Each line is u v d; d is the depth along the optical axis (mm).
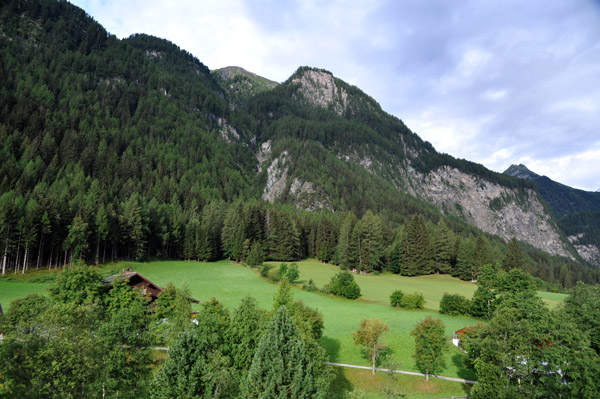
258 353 25219
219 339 37312
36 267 86188
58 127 167500
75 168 139375
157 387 24078
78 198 105688
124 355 29672
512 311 39781
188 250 123125
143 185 161500
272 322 26188
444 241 130375
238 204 155875
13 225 82125
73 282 47062
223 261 126500
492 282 70625
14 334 23500
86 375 22750
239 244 122688
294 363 24672
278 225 137375
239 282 92188
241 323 39250
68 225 92312
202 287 85062
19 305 39406
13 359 20219
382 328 50094
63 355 21906
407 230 134500
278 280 93500
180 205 158250
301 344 25453
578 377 34156
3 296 63625
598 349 40062
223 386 28188
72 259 89312
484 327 41625
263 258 122750
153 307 50312
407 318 67812
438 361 47656
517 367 36031
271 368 24266
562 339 36500
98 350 25109
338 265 134375
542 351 36281
